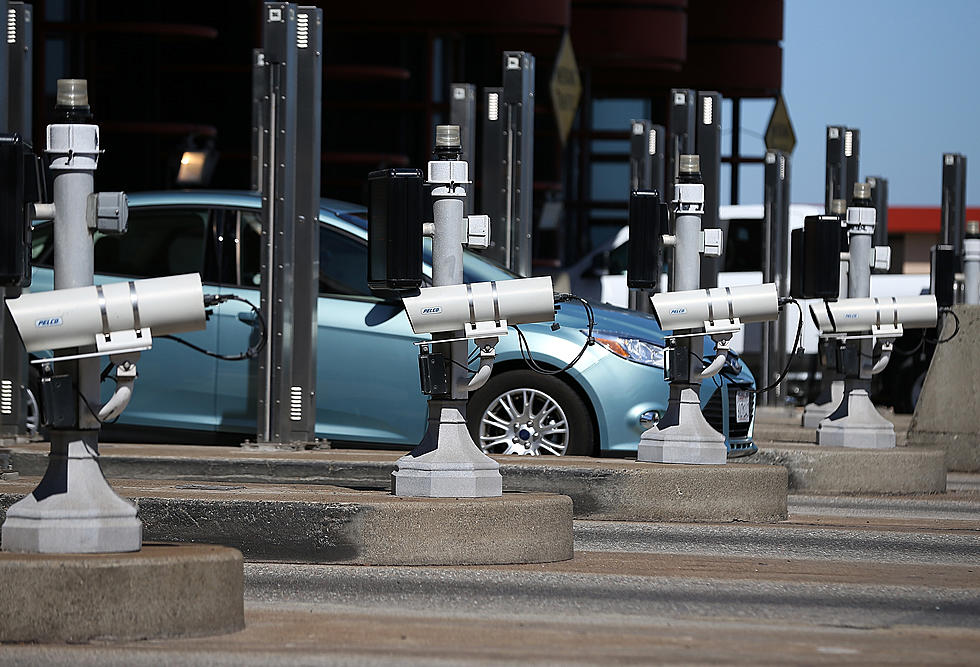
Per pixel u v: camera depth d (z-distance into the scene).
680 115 34.94
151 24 58.38
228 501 19.59
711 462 24.52
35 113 57.09
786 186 48.25
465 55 72.88
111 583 14.43
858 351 30.23
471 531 19.44
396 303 27.36
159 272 28.30
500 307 20.02
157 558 14.69
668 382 24.94
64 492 15.23
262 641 14.84
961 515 26.80
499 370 27.31
